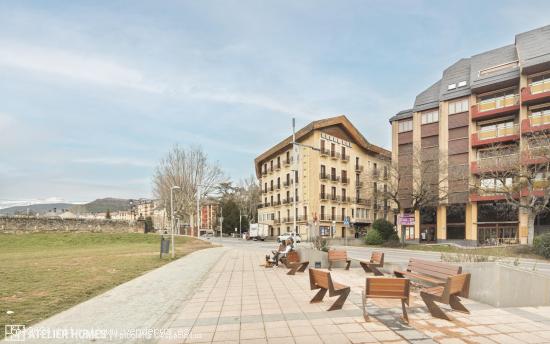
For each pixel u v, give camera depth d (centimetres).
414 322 646
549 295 779
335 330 607
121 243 3850
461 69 3919
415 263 967
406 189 3616
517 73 3272
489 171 3144
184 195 5684
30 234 3888
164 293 961
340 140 5534
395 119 4409
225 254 2339
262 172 6600
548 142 2594
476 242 3538
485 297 776
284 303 818
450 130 3803
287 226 5581
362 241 4078
